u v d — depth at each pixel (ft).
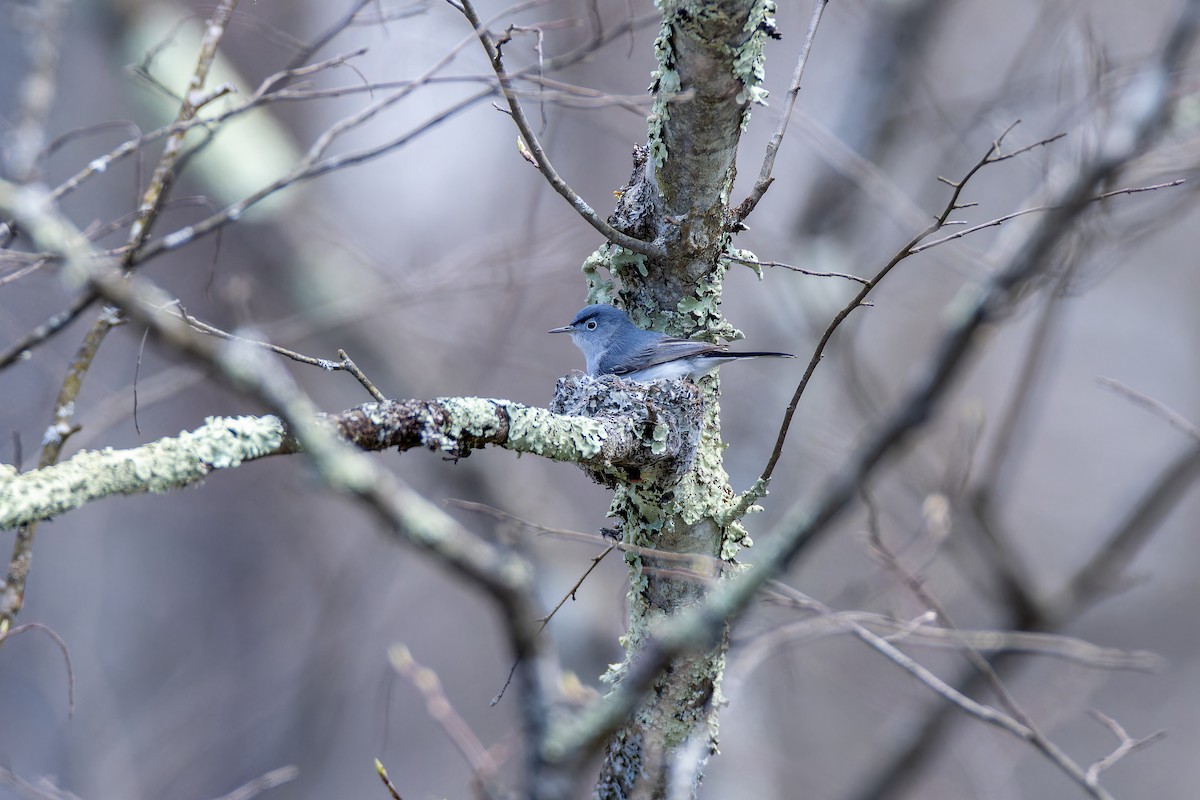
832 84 52.85
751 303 49.57
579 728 10.73
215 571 56.49
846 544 45.01
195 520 56.75
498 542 17.03
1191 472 38.19
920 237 18.01
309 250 51.26
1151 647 61.31
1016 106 44.01
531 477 53.16
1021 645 33.22
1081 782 26.43
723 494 20.13
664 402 18.78
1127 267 72.08
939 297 56.18
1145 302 73.15
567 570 48.37
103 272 12.43
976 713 26.68
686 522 19.61
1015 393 37.45
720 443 20.70
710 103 18.29
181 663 54.13
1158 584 63.52
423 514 10.20
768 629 25.68
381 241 59.21
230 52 43.04
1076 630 61.05
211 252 49.52
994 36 59.93
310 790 51.34
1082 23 35.22
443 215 60.29
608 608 47.42
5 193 13.16
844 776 50.72
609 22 48.26
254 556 56.95
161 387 37.27
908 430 26.50
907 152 51.88
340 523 57.36
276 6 44.34
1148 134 30.53
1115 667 37.81
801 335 46.88
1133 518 38.93
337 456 10.16
